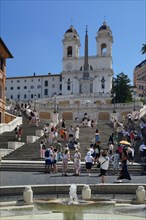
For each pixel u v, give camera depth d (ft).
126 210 44.47
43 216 41.52
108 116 221.46
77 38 429.38
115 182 61.77
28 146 104.88
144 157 89.20
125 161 63.57
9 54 155.74
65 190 51.01
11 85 437.99
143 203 47.78
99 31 422.82
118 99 273.54
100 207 35.78
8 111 174.40
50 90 424.46
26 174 72.59
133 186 52.03
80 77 411.95
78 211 34.78
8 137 119.65
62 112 233.55
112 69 416.67
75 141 103.40
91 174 74.02
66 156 71.97
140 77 455.63
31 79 432.25
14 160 91.56
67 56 423.23
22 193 49.21
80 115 229.25
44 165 80.18
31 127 139.54
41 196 49.93
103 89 407.03
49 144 108.06
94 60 417.90
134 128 127.24
